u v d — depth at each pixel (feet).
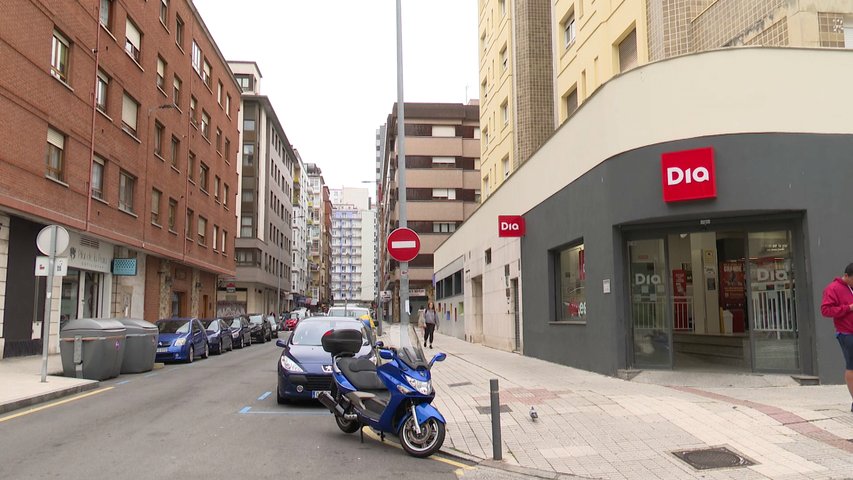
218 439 24.86
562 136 49.60
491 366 49.62
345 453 22.76
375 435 26.05
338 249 544.21
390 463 21.33
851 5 39.22
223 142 133.80
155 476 19.12
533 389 34.86
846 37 39.09
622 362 39.04
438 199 201.67
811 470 19.24
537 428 25.77
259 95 194.39
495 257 76.02
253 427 27.55
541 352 55.57
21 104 54.85
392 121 206.08
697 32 45.52
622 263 39.58
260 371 53.47
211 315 132.87
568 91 66.18
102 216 72.38
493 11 97.19
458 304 109.50
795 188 34.32
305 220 335.67
